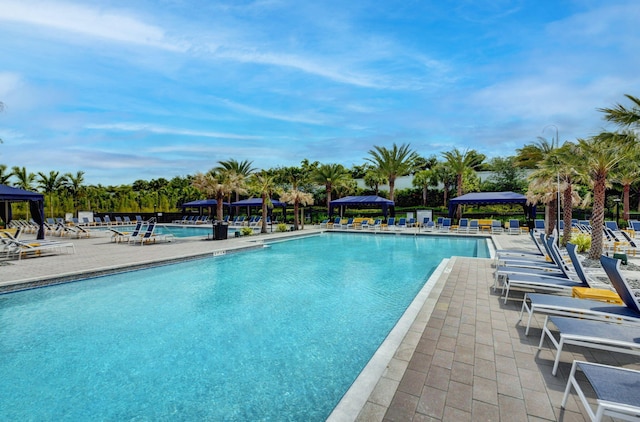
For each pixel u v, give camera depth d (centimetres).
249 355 425
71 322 542
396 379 304
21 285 711
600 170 995
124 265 895
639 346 278
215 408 318
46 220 2556
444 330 422
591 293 442
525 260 746
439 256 1212
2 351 440
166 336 485
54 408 320
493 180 3347
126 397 337
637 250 1105
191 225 2773
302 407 318
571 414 254
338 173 3228
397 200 3616
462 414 254
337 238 1872
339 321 541
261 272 920
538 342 385
